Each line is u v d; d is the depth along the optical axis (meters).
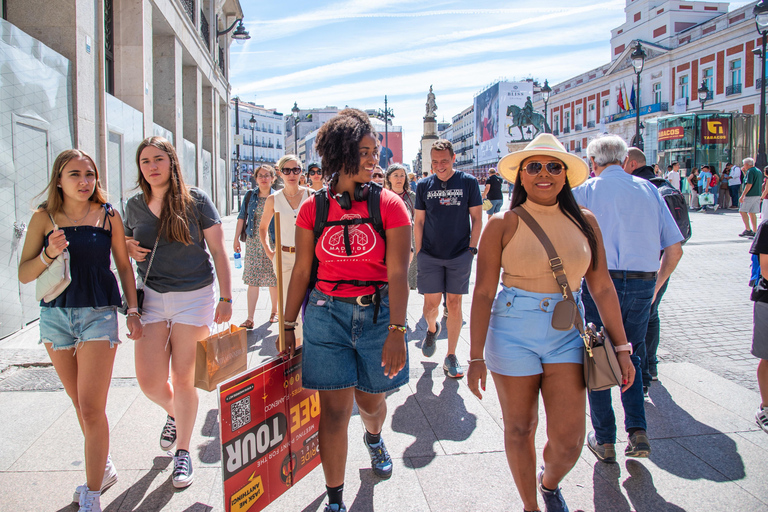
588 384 2.13
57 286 2.31
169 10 11.85
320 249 2.24
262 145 96.56
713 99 36.16
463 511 2.42
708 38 36.06
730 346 4.90
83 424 2.46
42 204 2.48
